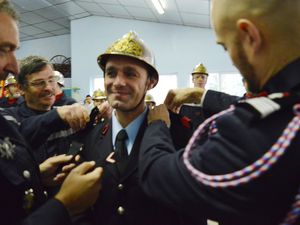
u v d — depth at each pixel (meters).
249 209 0.46
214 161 0.49
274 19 0.47
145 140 0.73
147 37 6.30
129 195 0.88
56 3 5.76
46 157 1.21
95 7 5.98
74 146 1.00
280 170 0.43
